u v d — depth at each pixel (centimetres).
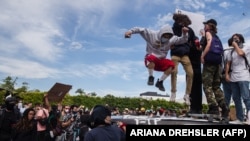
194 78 643
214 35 600
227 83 651
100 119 416
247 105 594
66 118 1077
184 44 615
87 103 2516
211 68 586
